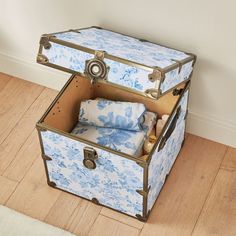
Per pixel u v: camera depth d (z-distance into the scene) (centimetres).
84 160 158
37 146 195
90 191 173
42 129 157
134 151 169
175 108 161
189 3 160
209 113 189
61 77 208
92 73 152
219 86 179
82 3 176
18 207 177
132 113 174
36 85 216
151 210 175
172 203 178
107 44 158
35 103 209
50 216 174
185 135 198
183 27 167
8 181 184
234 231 171
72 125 184
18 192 181
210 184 183
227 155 192
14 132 199
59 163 168
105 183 164
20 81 217
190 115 192
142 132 176
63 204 177
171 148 175
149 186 160
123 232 170
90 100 179
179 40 171
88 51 149
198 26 164
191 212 175
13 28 199
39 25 193
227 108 184
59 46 153
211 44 167
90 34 166
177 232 170
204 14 160
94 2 174
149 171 153
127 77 148
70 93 174
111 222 173
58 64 156
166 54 162
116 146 171
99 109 177
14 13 193
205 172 187
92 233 170
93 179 166
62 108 173
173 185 183
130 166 151
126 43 164
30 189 182
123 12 172
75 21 184
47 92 213
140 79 146
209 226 172
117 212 175
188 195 180
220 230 171
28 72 213
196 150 193
